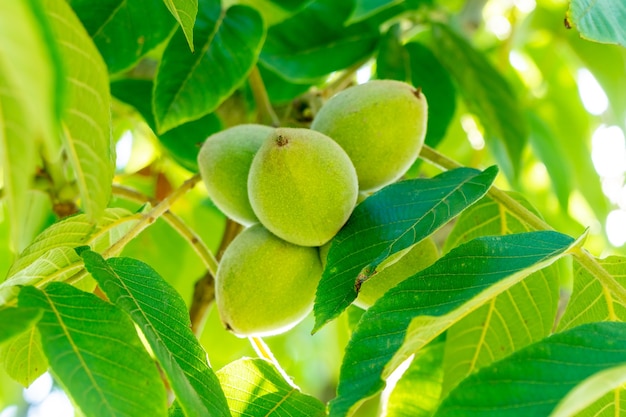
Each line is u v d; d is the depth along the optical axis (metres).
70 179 0.66
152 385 0.45
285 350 0.88
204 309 0.63
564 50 0.85
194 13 0.49
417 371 0.60
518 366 0.44
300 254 0.54
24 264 0.50
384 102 0.54
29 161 0.39
